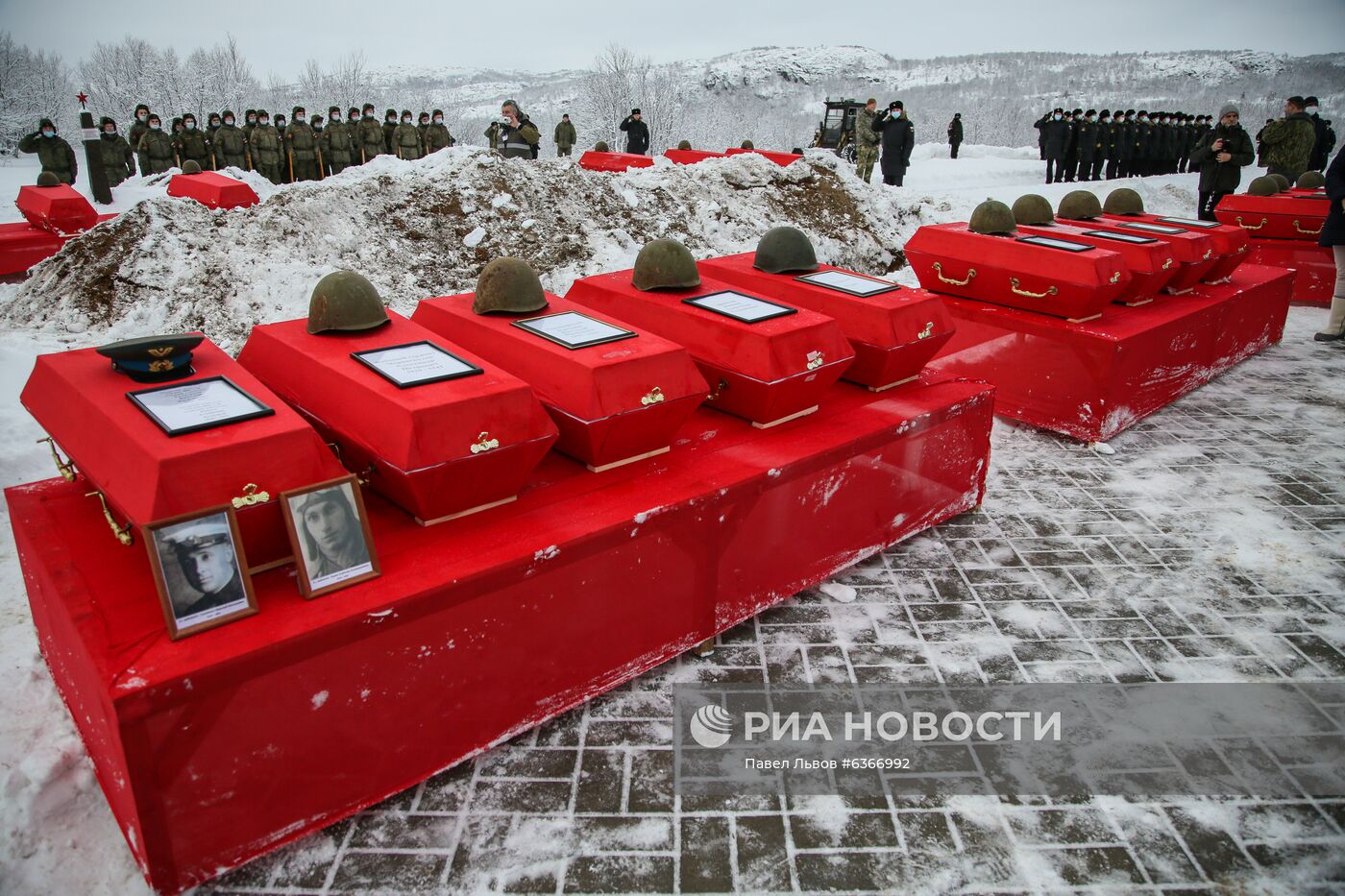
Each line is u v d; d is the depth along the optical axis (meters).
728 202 10.38
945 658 3.36
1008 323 5.69
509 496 2.87
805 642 3.44
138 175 18.11
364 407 2.61
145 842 2.05
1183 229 6.95
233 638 2.11
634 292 3.94
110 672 1.97
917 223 12.15
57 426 2.60
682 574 3.07
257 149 15.76
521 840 2.45
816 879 2.35
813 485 3.44
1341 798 2.69
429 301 3.69
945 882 2.35
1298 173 12.78
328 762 2.32
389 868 2.35
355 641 2.26
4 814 2.39
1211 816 2.61
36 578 2.63
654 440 3.23
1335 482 5.04
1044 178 21.38
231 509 2.17
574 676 2.85
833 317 4.00
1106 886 2.35
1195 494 4.88
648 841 2.46
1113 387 5.31
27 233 9.62
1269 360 7.49
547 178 9.09
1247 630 3.59
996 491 4.90
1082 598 3.81
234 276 7.20
